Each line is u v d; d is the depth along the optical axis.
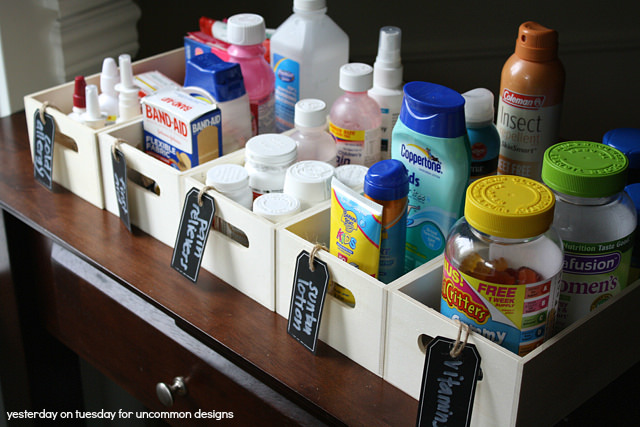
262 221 0.87
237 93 1.06
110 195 1.09
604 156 0.76
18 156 1.24
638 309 0.81
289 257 0.85
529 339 0.72
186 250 0.95
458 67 1.21
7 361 1.30
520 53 0.89
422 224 0.88
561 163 0.75
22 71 1.37
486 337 0.72
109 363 1.11
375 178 0.80
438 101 0.82
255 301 0.93
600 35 1.05
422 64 1.24
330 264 0.80
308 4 1.10
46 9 1.36
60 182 1.17
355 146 1.03
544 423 0.75
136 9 1.49
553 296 0.72
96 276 1.06
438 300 0.82
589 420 0.82
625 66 1.05
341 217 0.82
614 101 1.08
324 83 1.15
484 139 0.89
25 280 1.20
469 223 0.70
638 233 0.83
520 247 0.70
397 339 0.78
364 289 0.78
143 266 0.99
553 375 0.72
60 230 1.06
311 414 0.84
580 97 1.11
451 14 1.17
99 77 1.23
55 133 1.13
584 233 0.75
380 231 0.80
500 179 0.73
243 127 1.08
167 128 1.04
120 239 1.05
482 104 0.89
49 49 1.39
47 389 1.32
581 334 0.73
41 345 1.27
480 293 0.70
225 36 1.23
